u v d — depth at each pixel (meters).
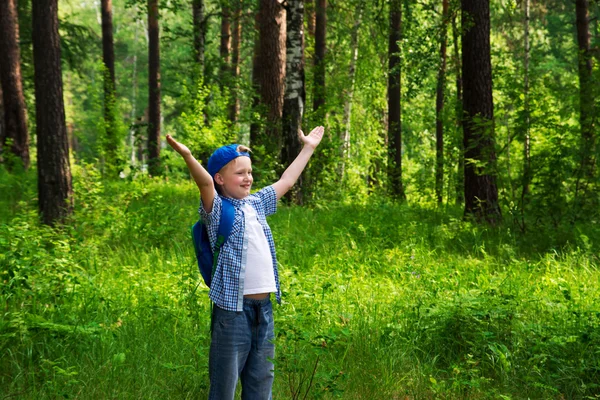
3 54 19.48
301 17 14.79
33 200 11.70
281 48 15.61
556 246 9.54
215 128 17.00
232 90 18.70
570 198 11.01
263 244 3.71
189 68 19.58
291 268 7.88
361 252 8.77
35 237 7.63
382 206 12.85
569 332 5.54
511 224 11.14
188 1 19.94
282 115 14.98
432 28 16.83
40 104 9.98
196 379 4.64
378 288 7.16
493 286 6.97
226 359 3.63
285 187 3.94
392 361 5.06
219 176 3.72
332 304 6.36
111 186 15.66
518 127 11.16
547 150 10.94
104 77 21.47
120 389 4.50
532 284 7.32
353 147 26.41
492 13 24.31
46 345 4.86
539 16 26.50
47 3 9.95
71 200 10.22
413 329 5.68
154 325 5.57
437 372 5.07
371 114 28.28
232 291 3.58
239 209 3.68
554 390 4.53
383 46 24.50
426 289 6.84
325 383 4.35
